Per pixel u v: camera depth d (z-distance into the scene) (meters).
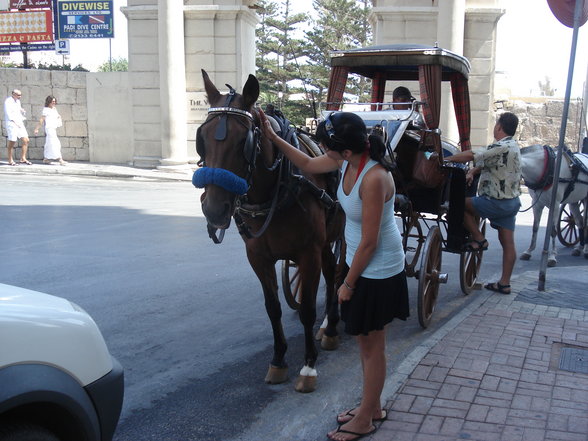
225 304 6.98
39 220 11.48
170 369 5.24
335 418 4.43
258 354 5.61
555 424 4.15
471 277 7.60
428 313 6.47
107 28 21.53
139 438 4.13
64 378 2.78
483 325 6.14
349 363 5.44
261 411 4.54
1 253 8.93
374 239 3.76
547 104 20.05
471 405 4.42
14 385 2.54
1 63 27.09
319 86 37.28
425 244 6.19
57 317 2.86
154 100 19.81
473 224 7.17
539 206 9.56
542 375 4.93
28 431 2.64
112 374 3.09
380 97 8.20
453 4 17.34
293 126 5.35
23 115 19.73
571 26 7.32
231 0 19.02
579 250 10.31
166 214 12.51
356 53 6.59
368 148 3.81
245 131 4.12
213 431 4.24
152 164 19.92
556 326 6.13
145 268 8.36
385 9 18.11
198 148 4.23
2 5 22.02
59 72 20.59
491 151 6.86
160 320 6.41
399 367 5.07
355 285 3.89
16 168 19.05
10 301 2.85
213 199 3.98
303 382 4.84
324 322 6.04
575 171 9.23
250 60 20.50
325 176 5.20
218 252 9.40
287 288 6.57
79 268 8.23
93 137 20.86
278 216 4.62
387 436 4.03
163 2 18.62
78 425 2.84
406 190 6.27
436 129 6.34
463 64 6.94
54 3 21.58
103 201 13.98
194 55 19.38
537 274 8.57
